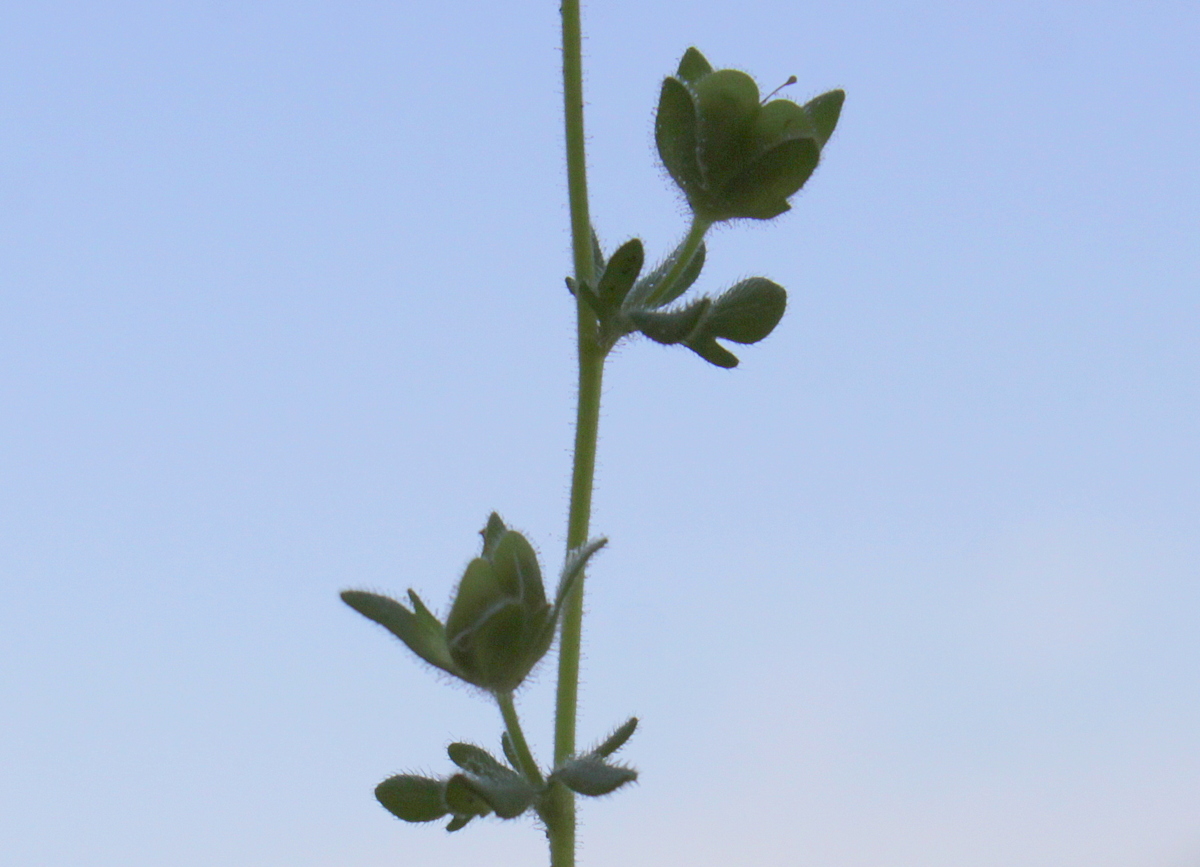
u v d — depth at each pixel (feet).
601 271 0.79
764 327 0.79
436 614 0.76
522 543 0.75
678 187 0.79
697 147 0.79
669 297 0.80
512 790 0.75
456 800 0.76
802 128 0.79
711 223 0.79
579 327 0.78
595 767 0.75
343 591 0.76
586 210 0.78
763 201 0.79
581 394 0.78
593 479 0.78
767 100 0.79
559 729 0.77
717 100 0.79
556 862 0.76
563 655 0.77
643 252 0.77
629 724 0.77
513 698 0.76
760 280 0.79
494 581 0.75
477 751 0.78
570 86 0.78
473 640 0.75
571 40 0.79
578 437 0.78
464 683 0.76
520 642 0.75
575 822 0.76
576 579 0.77
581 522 0.78
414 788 0.78
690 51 0.80
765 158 0.78
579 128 0.78
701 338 0.79
